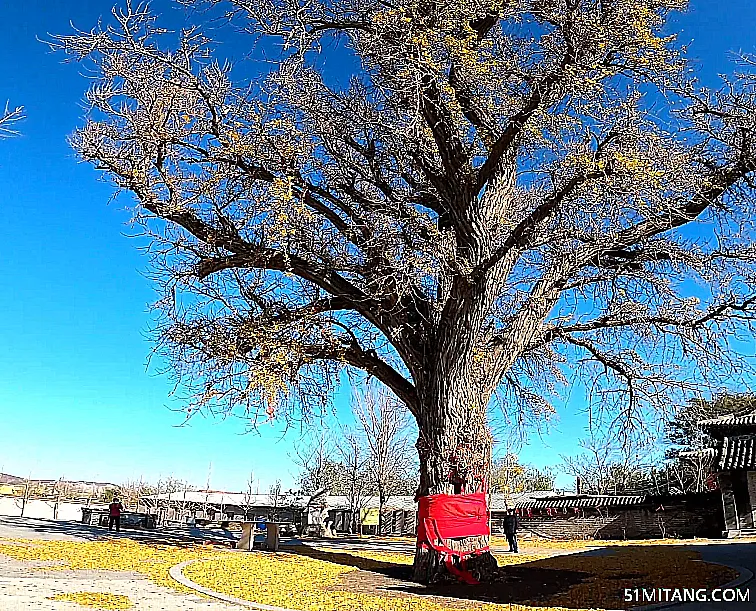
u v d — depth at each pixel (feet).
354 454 148.05
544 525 115.24
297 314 53.67
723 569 46.11
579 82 39.29
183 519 136.15
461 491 45.52
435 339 49.62
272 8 48.96
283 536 109.81
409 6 42.45
